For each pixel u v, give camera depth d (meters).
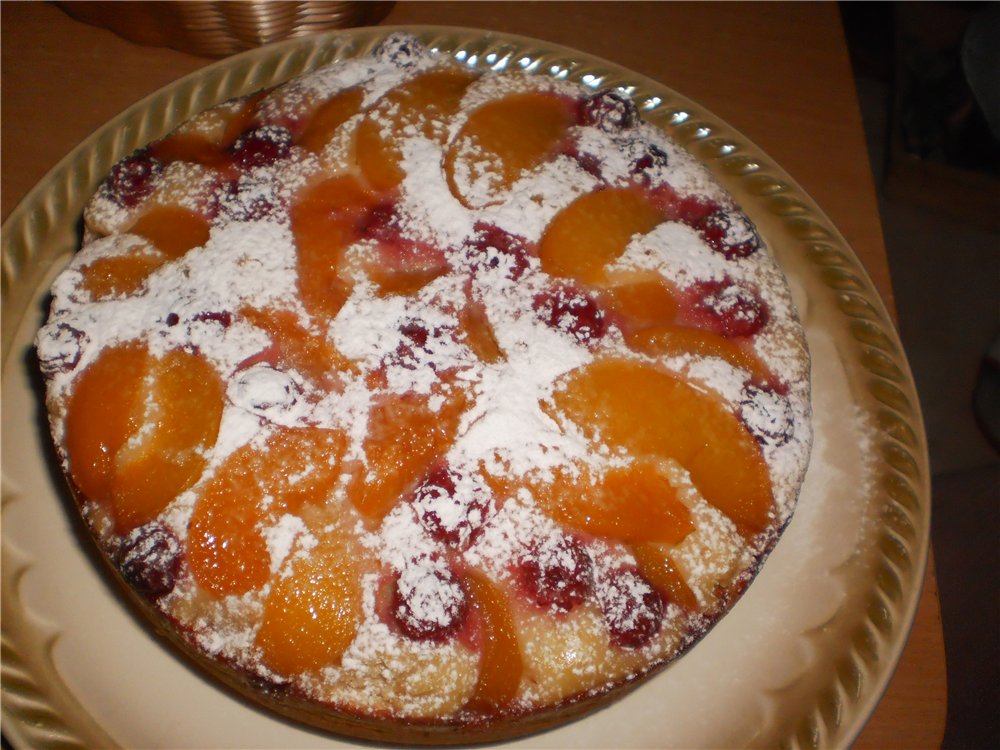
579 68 0.42
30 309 0.35
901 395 0.36
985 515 0.44
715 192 0.34
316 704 0.25
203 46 0.43
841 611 0.31
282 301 0.28
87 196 0.36
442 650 0.25
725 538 0.28
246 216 0.30
